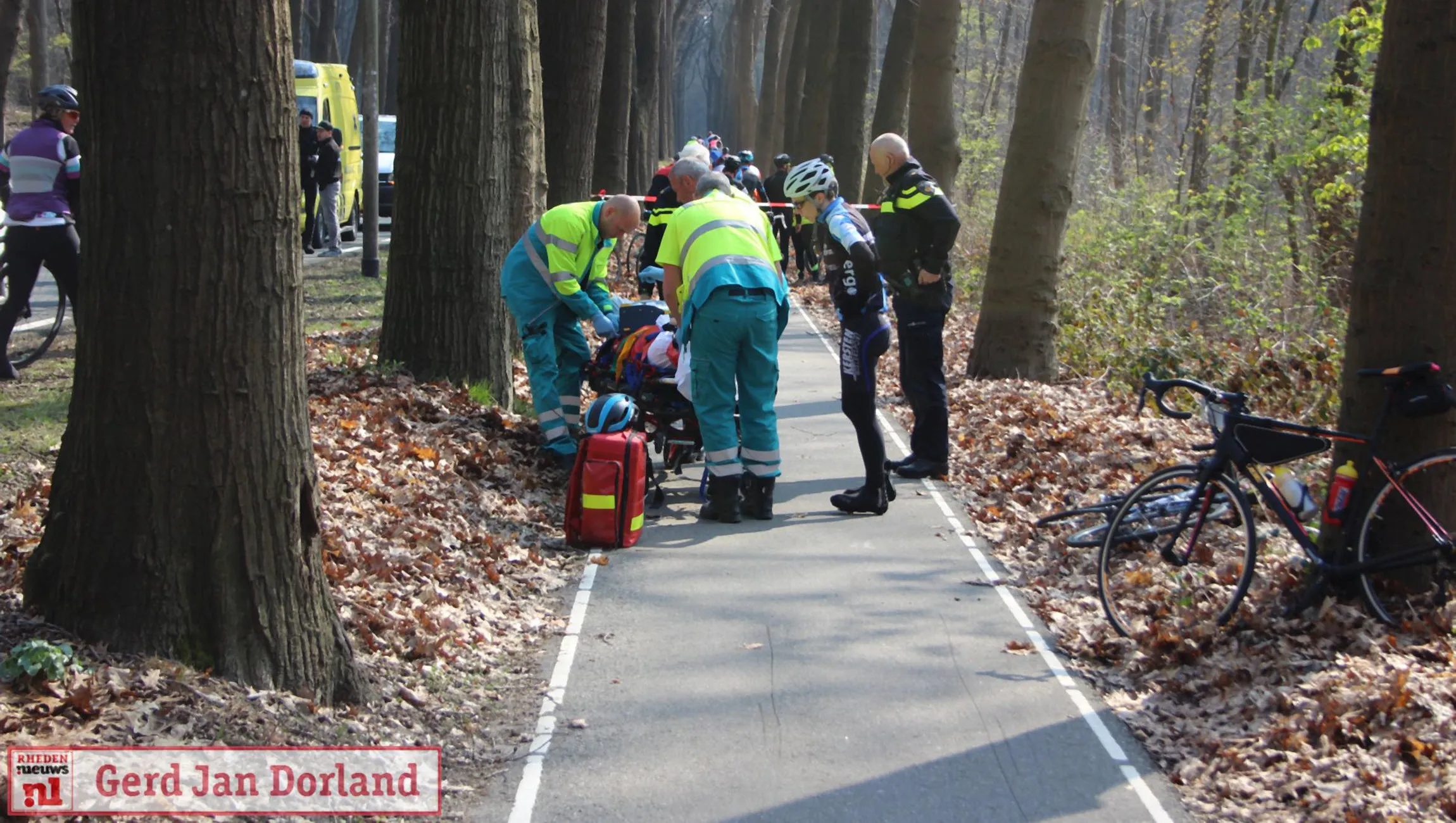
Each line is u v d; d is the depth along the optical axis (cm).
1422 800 393
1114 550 588
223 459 416
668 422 770
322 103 2131
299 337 436
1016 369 1121
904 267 796
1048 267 1109
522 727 462
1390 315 535
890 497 752
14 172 865
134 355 407
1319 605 543
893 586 616
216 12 393
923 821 399
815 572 634
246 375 416
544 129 1423
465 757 437
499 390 891
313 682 439
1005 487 793
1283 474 559
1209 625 539
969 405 1023
